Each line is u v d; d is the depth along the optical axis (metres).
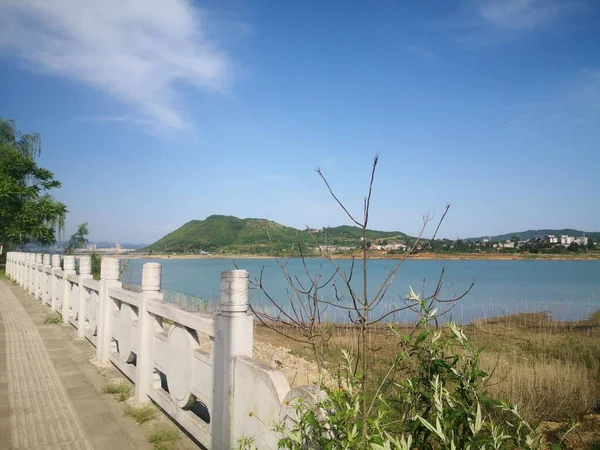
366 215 2.73
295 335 14.22
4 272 29.03
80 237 33.16
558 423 6.56
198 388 3.78
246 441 2.70
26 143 39.88
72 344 8.05
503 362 9.37
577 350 12.26
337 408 2.22
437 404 2.14
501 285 47.38
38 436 4.19
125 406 4.96
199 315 3.80
